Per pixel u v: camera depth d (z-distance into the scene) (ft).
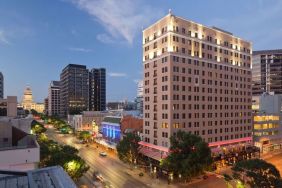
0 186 46.91
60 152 186.09
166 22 245.04
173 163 188.34
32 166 110.73
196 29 264.72
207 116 265.34
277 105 365.20
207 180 208.03
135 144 243.19
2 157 104.58
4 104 304.71
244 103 314.14
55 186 44.93
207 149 192.75
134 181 206.08
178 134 200.13
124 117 330.13
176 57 241.76
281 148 360.48
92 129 510.99
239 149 296.51
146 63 274.98
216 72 280.10
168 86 236.63
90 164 263.08
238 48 314.55
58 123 605.73
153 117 257.34
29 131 171.01
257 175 132.57
